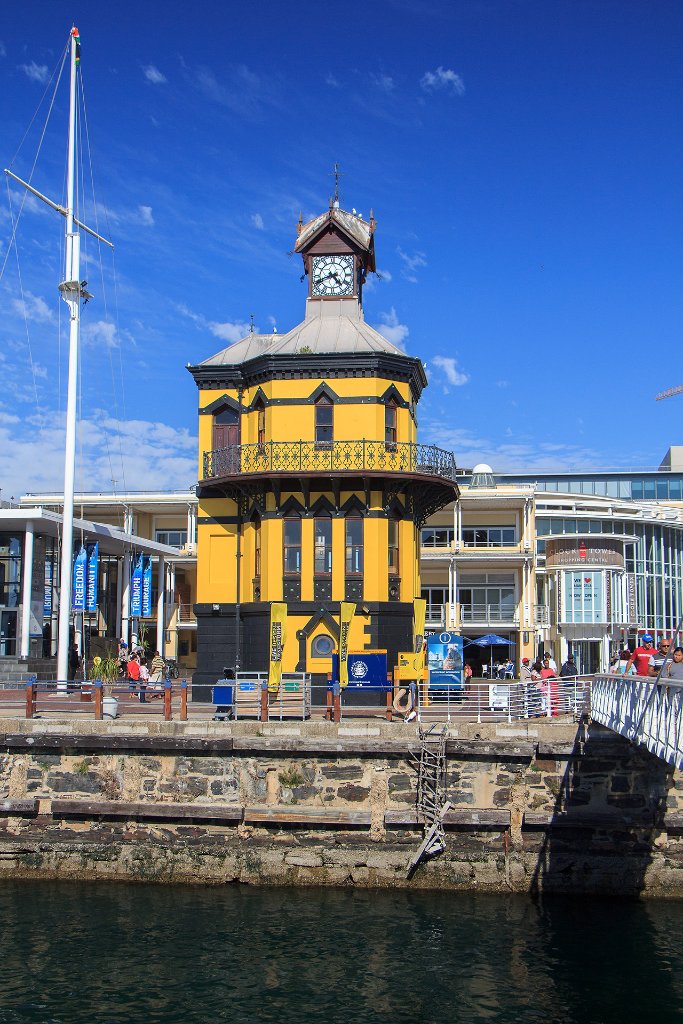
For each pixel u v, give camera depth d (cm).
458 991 2036
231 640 3912
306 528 3806
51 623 4916
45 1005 1962
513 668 6016
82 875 2764
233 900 2584
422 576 7038
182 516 7469
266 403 3922
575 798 2694
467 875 2680
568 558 7106
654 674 2578
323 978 2091
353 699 3588
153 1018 1917
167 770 2781
